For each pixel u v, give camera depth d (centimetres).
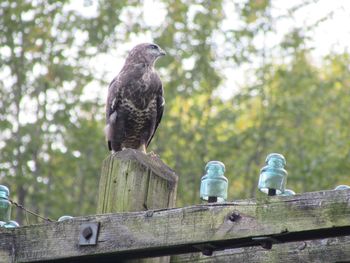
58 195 2058
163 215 630
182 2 2252
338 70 2273
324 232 583
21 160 2084
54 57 2200
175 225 624
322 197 581
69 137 2131
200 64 2195
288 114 2175
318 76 2334
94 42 2211
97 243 652
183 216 622
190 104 2189
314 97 2198
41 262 677
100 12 2231
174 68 2211
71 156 2098
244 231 598
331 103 2211
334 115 2203
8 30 2216
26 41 2227
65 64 2202
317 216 580
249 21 2247
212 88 2192
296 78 2208
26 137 2120
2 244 686
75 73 2202
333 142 2114
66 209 2052
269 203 595
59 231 671
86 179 2097
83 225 661
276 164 675
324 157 2055
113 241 646
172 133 2114
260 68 2233
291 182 2052
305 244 668
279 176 670
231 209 606
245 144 2128
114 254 651
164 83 2195
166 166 702
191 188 2052
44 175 2100
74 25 2219
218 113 2128
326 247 662
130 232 641
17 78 2198
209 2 2247
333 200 578
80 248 659
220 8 2247
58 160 2112
